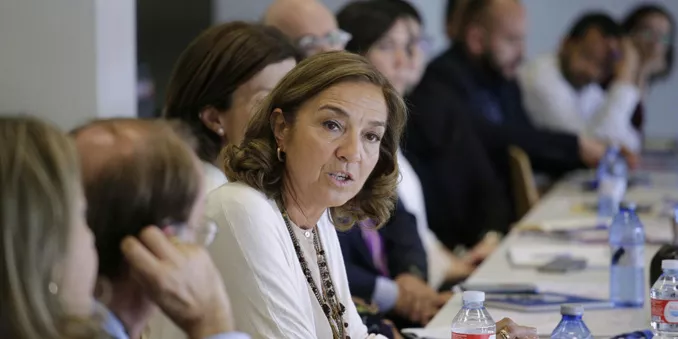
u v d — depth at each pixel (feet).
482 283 25.82
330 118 17.52
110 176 11.82
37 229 10.24
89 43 32.22
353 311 19.43
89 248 10.88
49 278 10.34
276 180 18.10
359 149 17.62
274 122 18.03
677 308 18.98
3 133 10.48
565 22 75.25
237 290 17.39
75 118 32.40
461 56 50.16
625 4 74.23
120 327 11.82
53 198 10.32
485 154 45.16
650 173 54.03
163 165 12.01
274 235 17.71
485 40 50.01
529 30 75.36
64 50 32.30
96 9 32.09
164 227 12.15
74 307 10.71
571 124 58.18
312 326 17.97
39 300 10.26
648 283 24.16
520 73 59.41
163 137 12.23
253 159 17.97
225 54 22.57
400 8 36.32
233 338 12.35
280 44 22.99
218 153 22.62
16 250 10.19
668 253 22.00
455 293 24.75
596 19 58.95
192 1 51.96
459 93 48.19
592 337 19.03
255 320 17.35
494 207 44.50
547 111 58.39
